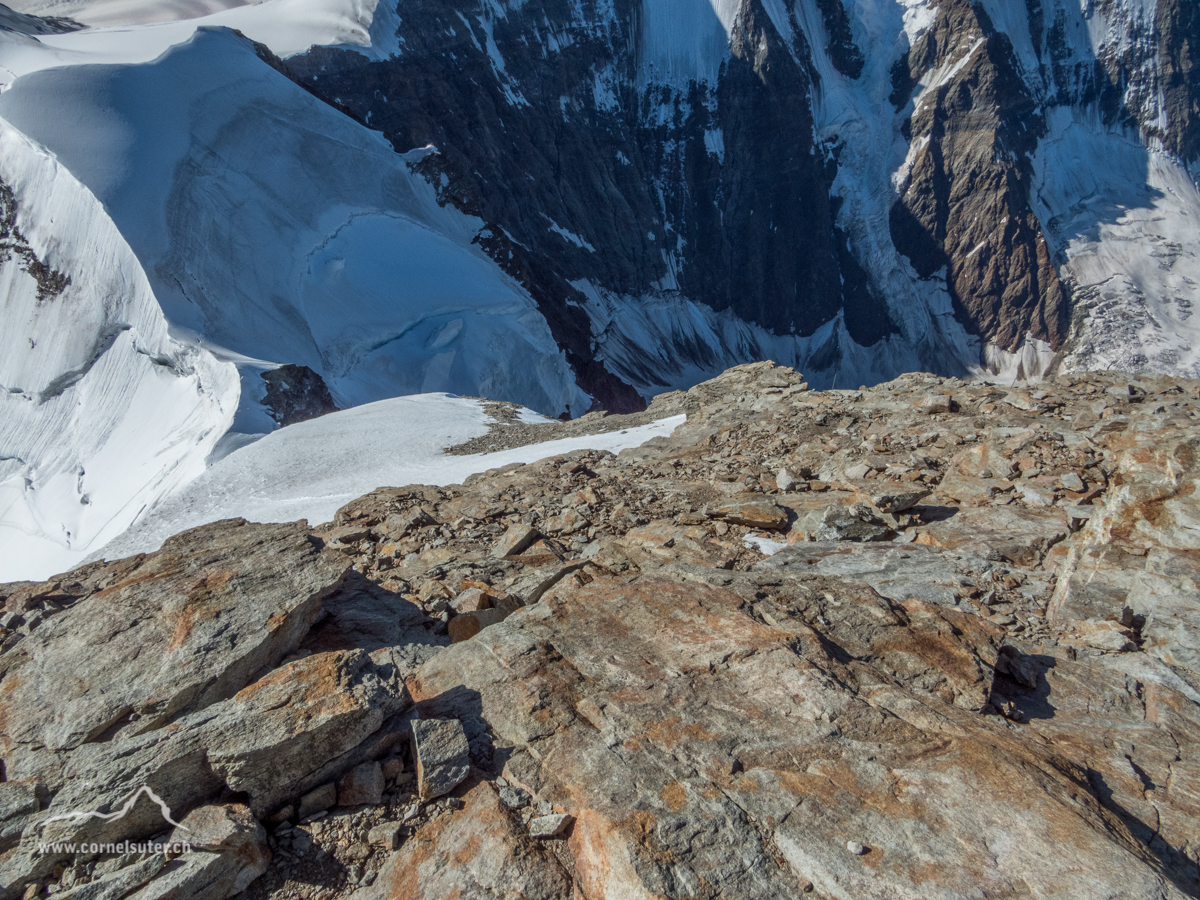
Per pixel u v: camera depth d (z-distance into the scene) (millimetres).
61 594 9523
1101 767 5844
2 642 8461
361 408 42906
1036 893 4262
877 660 6938
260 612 6602
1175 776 5762
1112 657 7562
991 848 4566
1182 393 16922
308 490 29031
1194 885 4809
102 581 9805
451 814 5168
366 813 5195
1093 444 12906
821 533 11523
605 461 20203
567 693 6230
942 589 9172
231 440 49406
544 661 6676
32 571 54531
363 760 5516
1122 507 9375
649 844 4688
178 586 6957
